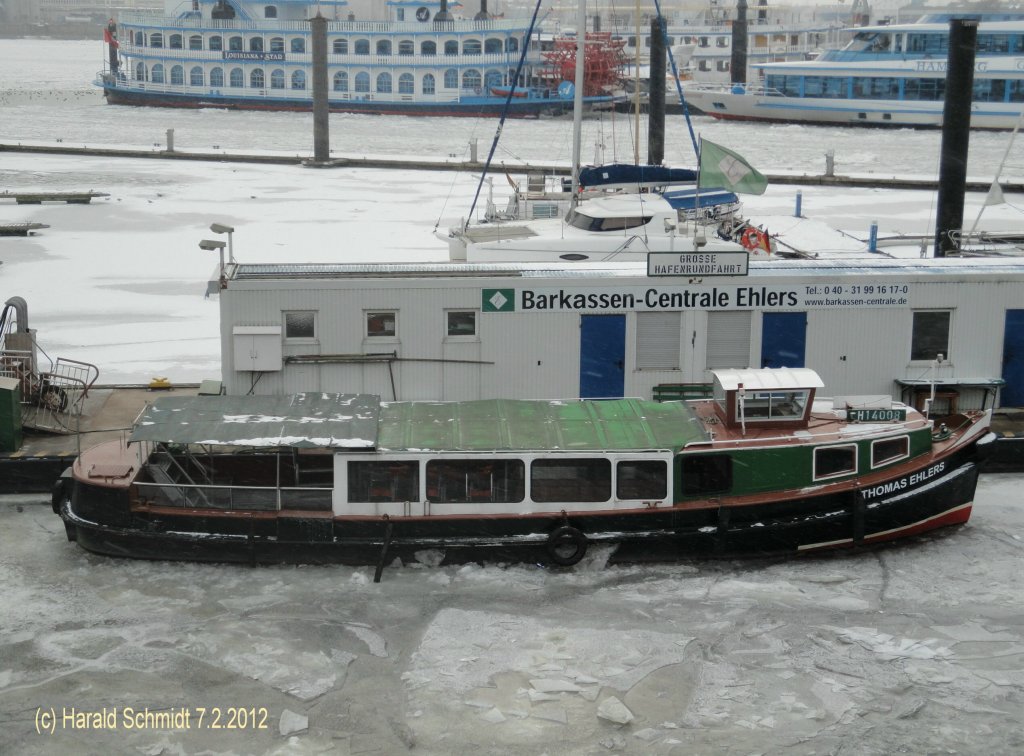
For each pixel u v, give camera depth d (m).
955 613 17.73
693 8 178.25
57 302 36.78
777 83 108.69
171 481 19.67
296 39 120.94
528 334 23.14
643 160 83.38
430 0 119.75
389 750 14.52
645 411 20.08
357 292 22.72
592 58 117.88
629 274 23.28
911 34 102.06
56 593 18.16
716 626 17.34
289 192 65.75
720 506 18.86
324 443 18.50
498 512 18.86
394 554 18.91
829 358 23.50
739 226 40.44
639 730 14.94
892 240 45.81
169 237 49.41
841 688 15.83
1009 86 97.94
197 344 31.95
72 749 14.41
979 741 14.73
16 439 22.23
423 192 66.31
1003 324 23.61
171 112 123.44
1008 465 23.23
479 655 16.58
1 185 66.75
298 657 16.48
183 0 126.75
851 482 19.25
